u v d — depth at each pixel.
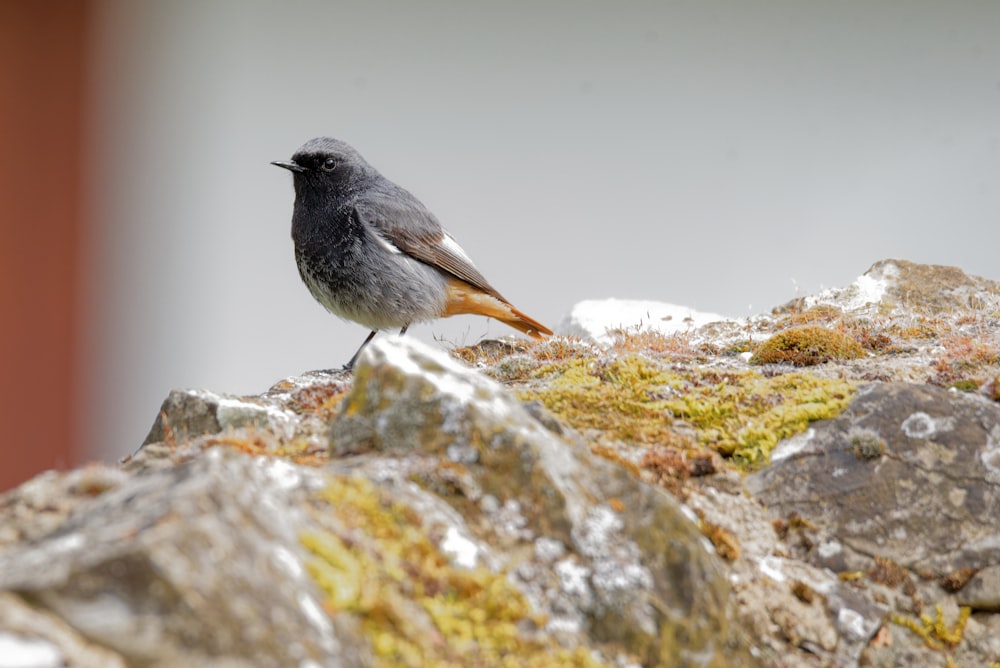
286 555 5.91
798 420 10.05
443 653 6.10
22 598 5.21
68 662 5.01
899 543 8.94
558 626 6.66
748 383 11.01
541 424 8.70
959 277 15.30
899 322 13.60
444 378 7.90
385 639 5.93
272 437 9.70
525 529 7.13
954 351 12.01
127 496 6.21
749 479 9.52
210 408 10.16
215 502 5.81
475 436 7.49
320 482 6.80
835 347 12.28
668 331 15.10
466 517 7.12
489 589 6.57
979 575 8.72
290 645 5.43
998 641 8.48
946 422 9.69
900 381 11.20
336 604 5.89
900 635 8.37
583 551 7.09
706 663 7.01
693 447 9.82
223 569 5.48
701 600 7.19
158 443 9.74
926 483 9.27
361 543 6.41
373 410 7.86
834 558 8.81
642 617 6.89
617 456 9.21
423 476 7.26
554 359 12.68
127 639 5.15
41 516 6.62
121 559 5.29
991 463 9.34
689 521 7.70
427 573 6.49
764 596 8.21
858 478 9.34
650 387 11.03
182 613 5.25
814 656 7.97
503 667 6.24
